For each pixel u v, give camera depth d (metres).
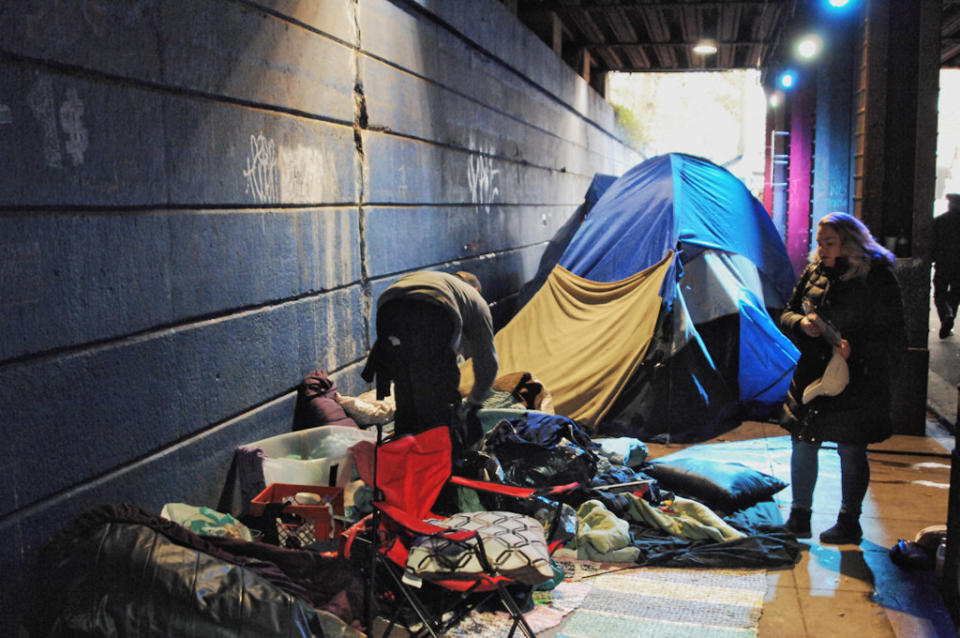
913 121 6.18
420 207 6.70
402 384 3.94
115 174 3.16
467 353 4.48
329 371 5.11
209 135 3.79
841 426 3.94
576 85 13.98
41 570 2.63
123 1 3.19
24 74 2.70
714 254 6.65
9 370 2.65
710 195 7.13
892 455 5.63
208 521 3.30
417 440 3.33
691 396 6.10
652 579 3.72
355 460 3.96
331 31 5.04
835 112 7.70
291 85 4.55
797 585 3.67
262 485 3.94
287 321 4.57
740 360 6.41
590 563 3.90
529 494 3.23
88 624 2.48
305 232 4.76
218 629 2.51
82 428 2.99
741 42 15.32
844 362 3.85
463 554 2.72
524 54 10.33
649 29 14.23
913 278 6.06
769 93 16.39
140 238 3.32
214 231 3.85
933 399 7.26
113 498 3.16
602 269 6.93
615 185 7.85
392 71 6.04
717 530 4.13
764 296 7.13
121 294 3.20
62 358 2.89
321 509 3.44
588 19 13.52
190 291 3.67
